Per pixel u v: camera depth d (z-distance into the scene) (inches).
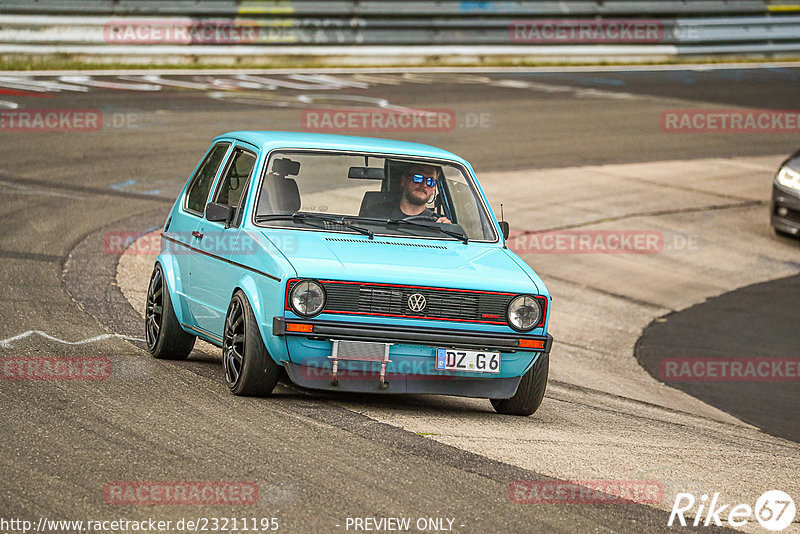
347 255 957.8
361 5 4308.6
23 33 3631.9
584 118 3560.5
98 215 1969.7
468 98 3730.3
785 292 2071.9
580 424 1040.8
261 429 852.0
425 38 4473.4
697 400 1403.8
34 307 1320.1
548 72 4559.5
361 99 3501.5
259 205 1019.3
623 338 1739.7
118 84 3447.3
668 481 844.6
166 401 919.7
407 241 1023.0
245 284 964.0
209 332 1044.5
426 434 885.8
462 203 1085.1
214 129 2824.8
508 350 953.5
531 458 855.1
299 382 927.7
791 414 1374.3
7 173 2230.6
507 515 706.8
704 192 2753.4
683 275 2126.0
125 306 1392.7
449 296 940.6
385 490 732.0
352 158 1071.6
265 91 3513.8
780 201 2385.6
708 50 5073.8
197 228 1096.2
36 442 784.3
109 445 786.8
